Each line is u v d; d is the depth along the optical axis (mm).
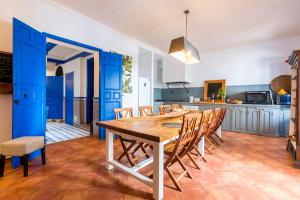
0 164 2057
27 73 2488
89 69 5852
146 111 3416
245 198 1698
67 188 1849
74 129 5129
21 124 2396
